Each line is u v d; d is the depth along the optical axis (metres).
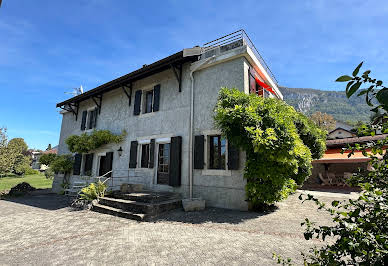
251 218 7.38
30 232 6.65
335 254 1.60
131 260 4.48
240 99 8.31
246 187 8.16
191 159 10.53
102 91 15.68
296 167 7.95
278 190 7.96
